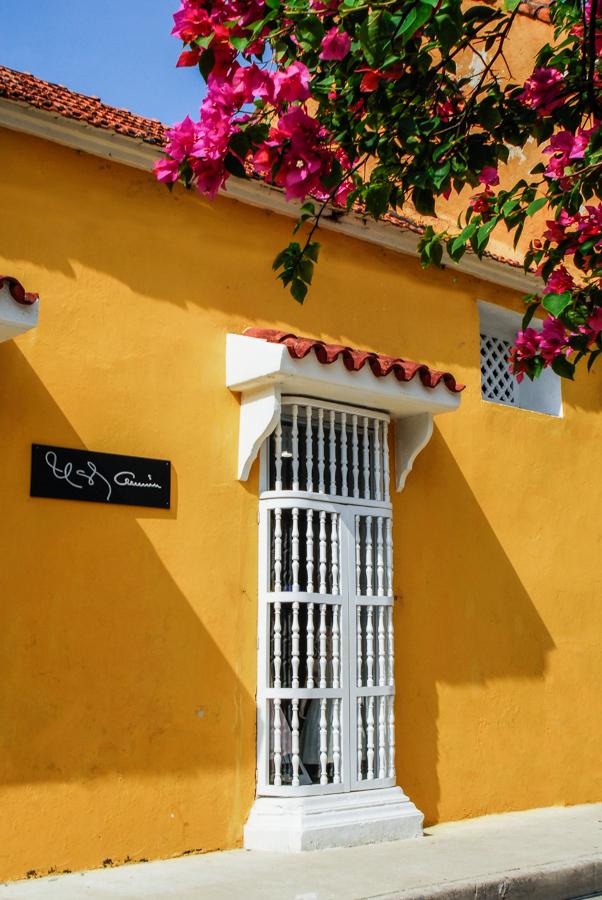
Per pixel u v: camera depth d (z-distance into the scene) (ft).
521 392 33.45
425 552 27.66
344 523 24.98
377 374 24.53
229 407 24.21
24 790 19.99
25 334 21.27
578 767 30.45
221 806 22.71
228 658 23.30
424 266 18.12
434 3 12.70
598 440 33.40
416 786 26.27
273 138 14.55
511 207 17.84
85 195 22.61
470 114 17.52
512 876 21.06
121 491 22.09
